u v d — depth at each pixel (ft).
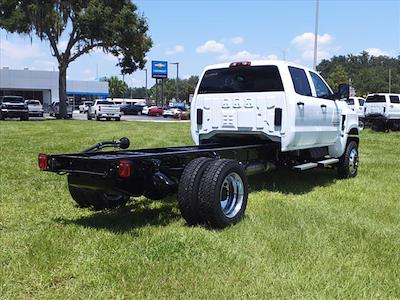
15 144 53.42
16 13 129.49
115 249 16.20
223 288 13.15
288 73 25.61
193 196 18.40
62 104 141.08
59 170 18.88
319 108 28.14
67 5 131.75
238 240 17.26
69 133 74.38
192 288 13.15
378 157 44.86
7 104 123.03
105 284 13.41
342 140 31.35
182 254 15.58
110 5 134.51
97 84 270.26
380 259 15.61
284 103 25.05
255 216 20.63
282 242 16.99
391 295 13.01
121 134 73.61
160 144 55.47
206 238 17.19
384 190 27.73
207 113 27.35
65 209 22.04
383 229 19.07
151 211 21.76
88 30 132.36
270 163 26.53
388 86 406.62
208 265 14.74
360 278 13.98
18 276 13.92
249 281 13.66
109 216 20.83
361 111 93.61
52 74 246.06
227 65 26.86
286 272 14.29
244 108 26.09
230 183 19.66
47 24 131.95
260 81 25.86
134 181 19.45
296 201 24.17
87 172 18.34
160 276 13.91
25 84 239.30
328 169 35.68
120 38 133.59
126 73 144.36
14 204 22.84
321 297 12.70
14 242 16.94
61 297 12.61
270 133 25.46
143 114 214.90
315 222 19.80
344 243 17.12
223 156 22.81
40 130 81.35
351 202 24.26
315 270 14.49
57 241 16.98
